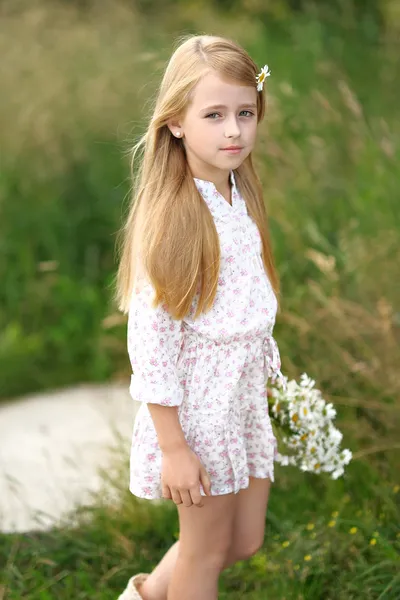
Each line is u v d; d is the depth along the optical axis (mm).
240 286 3104
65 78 8336
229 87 2990
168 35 8719
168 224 3002
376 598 3707
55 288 7566
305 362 4777
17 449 5570
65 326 7273
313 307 5082
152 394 2986
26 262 7637
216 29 8828
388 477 4336
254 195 3387
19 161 8094
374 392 4609
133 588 3518
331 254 5387
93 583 4145
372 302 5113
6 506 4863
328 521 4176
